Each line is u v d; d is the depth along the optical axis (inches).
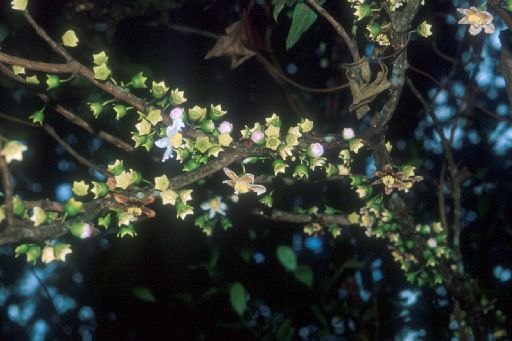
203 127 83.7
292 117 190.4
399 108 180.1
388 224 114.7
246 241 177.9
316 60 184.1
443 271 125.5
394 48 86.1
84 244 206.5
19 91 156.8
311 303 173.9
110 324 203.6
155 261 187.8
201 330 179.0
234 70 186.5
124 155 160.9
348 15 150.2
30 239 64.5
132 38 177.2
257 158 90.3
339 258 168.2
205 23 183.0
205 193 118.9
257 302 173.8
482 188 175.2
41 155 184.2
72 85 147.7
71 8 161.8
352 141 91.6
